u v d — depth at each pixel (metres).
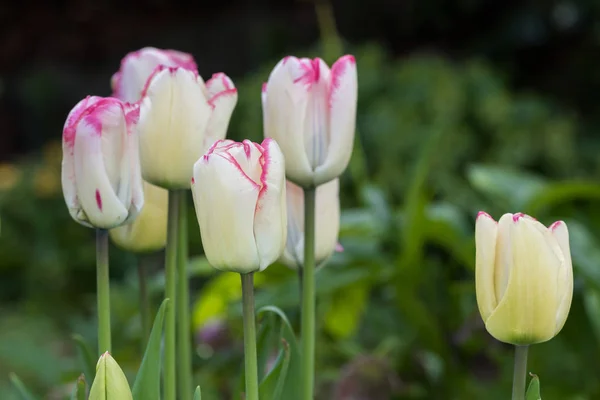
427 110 2.92
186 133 0.98
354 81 0.99
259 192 0.92
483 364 1.55
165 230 1.06
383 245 1.62
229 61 5.62
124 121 0.95
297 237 1.04
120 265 3.72
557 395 1.52
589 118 5.23
